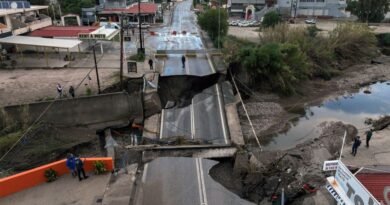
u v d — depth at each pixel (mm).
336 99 36375
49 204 14203
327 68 44219
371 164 20719
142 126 27188
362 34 49312
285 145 25562
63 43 38500
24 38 39969
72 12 68562
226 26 53656
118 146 23016
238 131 25938
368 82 41969
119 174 17000
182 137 25125
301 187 18281
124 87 30531
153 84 30781
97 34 41219
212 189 18734
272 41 42031
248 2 91375
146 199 17531
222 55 41344
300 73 38875
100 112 26234
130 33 59812
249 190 18578
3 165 18844
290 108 33344
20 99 26453
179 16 91438
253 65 35000
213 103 31406
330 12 89438
